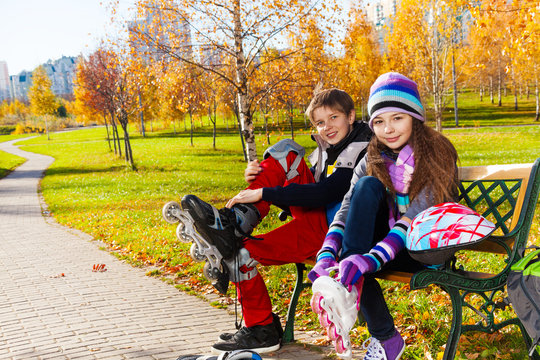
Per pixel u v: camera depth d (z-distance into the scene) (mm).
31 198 21344
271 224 10023
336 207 2980
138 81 14031
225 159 33469
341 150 3084
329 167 3170
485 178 2826
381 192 2414
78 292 5691
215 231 2855
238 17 11234
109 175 29359
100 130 96938
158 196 18578
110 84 31719
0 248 9609
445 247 2129
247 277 3182
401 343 2625
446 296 4238
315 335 3691
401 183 2451
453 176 2426
